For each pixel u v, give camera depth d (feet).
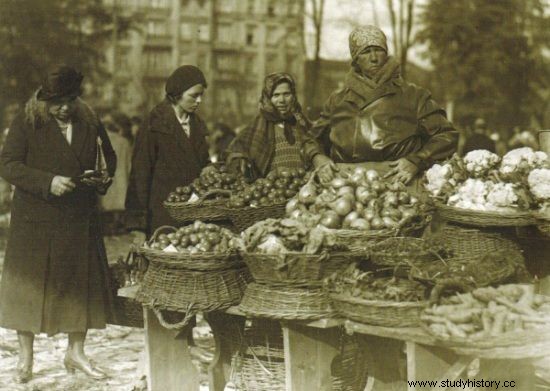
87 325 19.35
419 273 13.84
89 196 19.72
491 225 16.29
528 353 12.53
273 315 14.62
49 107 19.47
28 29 70.79
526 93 95.04
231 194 18.85
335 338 15.34
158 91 131.44
